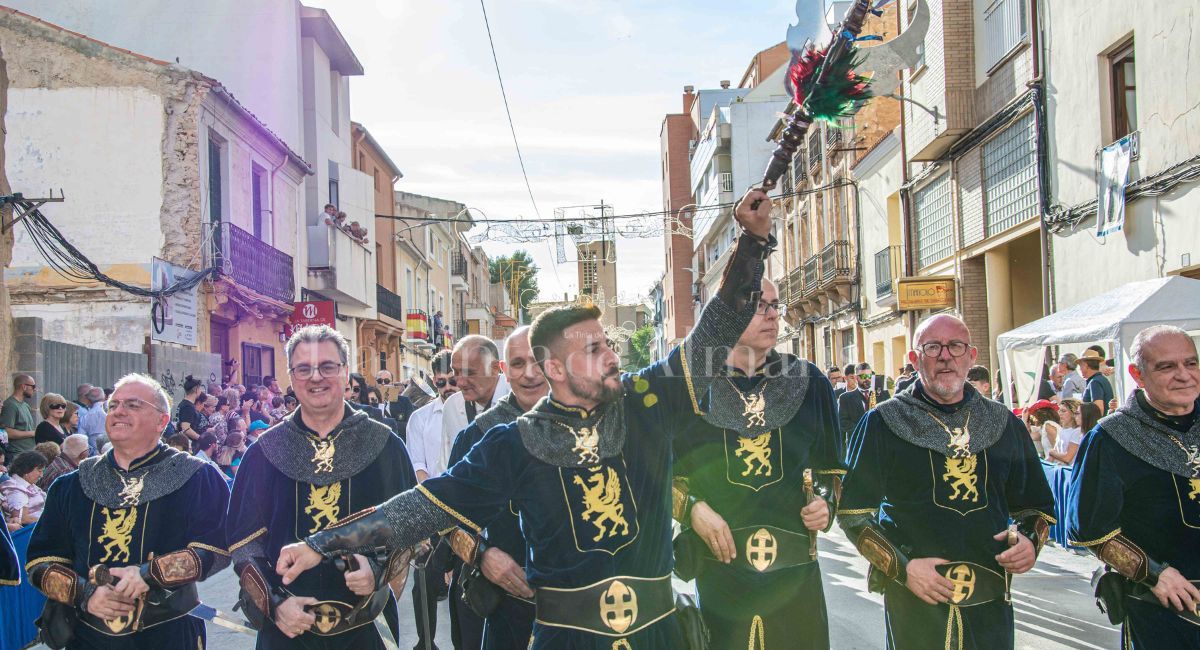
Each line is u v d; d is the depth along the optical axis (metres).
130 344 16.06
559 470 3.17
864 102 3.03
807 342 31.45
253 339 20.41
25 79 17.06
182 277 16.50
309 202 25.62
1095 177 12.89
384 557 3.62
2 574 4.42
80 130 17.05
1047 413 10.83
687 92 54.09
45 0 22.25
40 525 4.27
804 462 4.11
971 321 17.66
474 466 3.25
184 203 17.08
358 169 31.11
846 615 6.92
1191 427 3.91
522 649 4.14
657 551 3.22
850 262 25.47
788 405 4.10
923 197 20.05
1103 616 6.88
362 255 27.23
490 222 23.92
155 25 23.19
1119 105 12.66
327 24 25.81
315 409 3.99
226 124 18.70
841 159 26.12
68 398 12.51
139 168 17.03
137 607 4.03
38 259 16.38
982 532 4.05
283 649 3.78
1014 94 15.39
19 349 11.43
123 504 4.20
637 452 3.27
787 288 31.70
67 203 16.91
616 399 3.24
